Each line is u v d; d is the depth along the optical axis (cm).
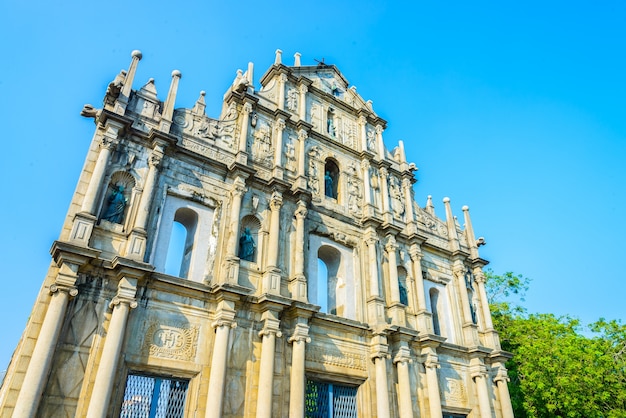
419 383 2703
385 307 2820
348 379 2441
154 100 2470
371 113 3609
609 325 4250
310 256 2697
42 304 1752
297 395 2133
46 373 1602
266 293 2216
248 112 2800
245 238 2444
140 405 1823
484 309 3391
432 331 2920
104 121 2238
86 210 1950
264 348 2141
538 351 3681
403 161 3638
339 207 3000
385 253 3025
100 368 1703
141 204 2112
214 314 2120
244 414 2012
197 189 2389
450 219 3622
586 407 3491
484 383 2983
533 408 3606
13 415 1498
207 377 1988
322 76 3562
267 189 2639
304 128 3036
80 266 1841
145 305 1958
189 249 2356
